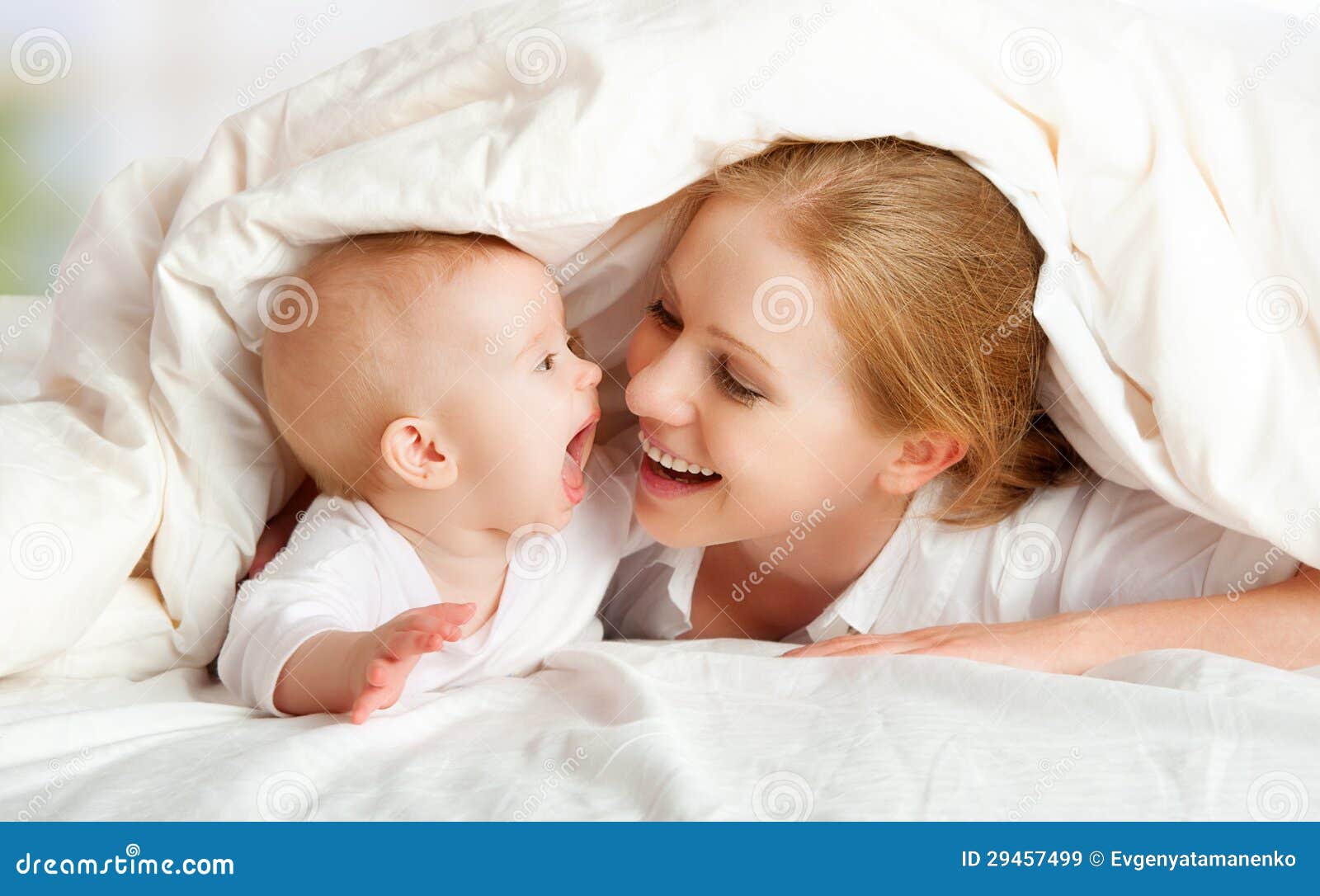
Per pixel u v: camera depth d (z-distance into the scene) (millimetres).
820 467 1156
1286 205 1120
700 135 1084
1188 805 807
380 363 1099
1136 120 1132
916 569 1258
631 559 1345
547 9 1127
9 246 2725
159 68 2709
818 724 937
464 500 1135
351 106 1164
